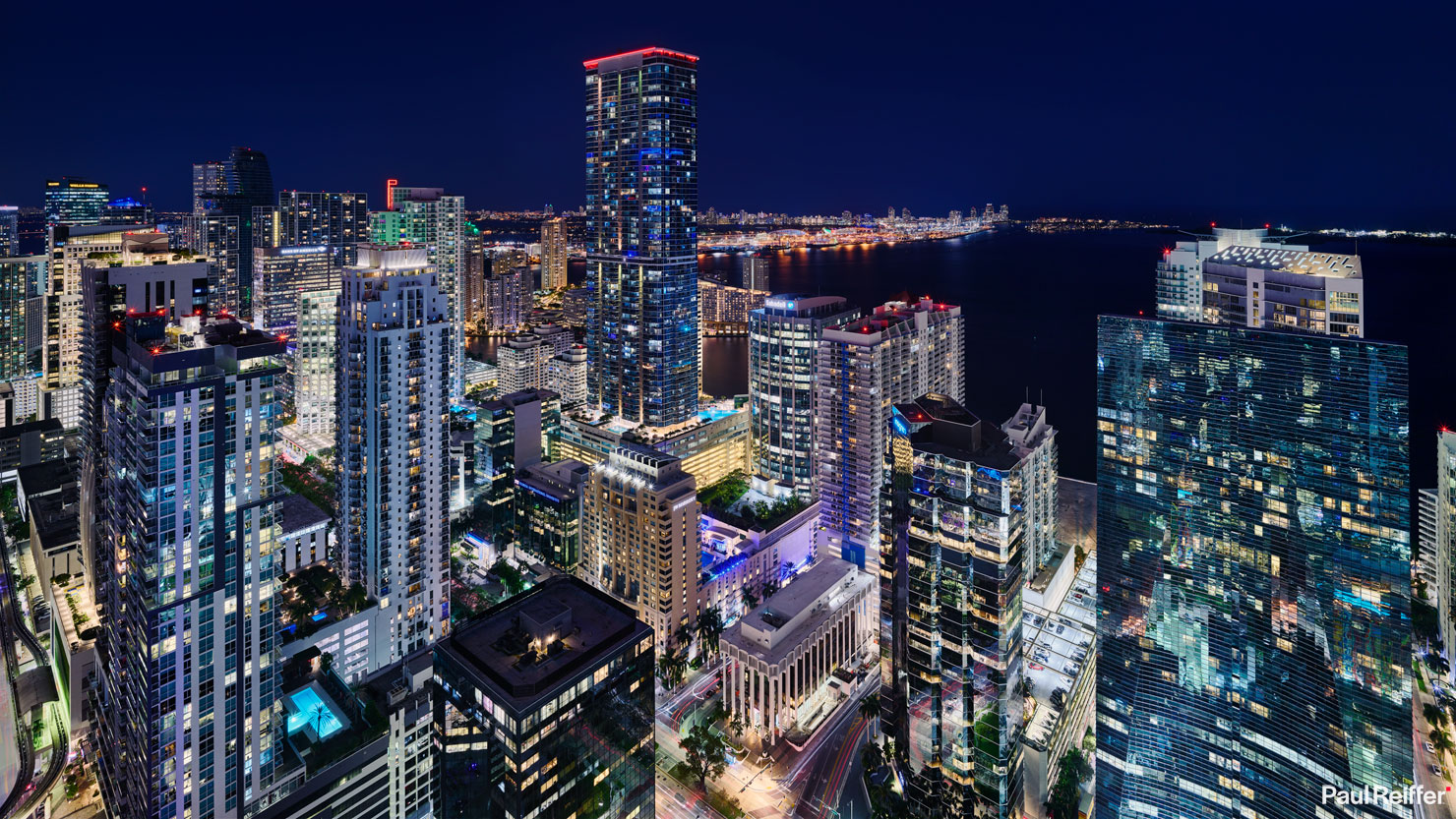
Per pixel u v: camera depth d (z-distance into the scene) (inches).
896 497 7062.0
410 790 7194.9
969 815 6884.8
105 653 7386.8
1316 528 5792.3
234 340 6378.0
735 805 7834.6
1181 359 6402.6
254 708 6510.8
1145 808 6806.1
